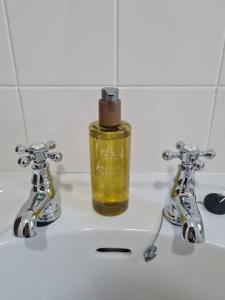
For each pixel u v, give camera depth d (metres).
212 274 0.38
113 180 0.38
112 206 0.39
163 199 0.42
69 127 0.41
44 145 0.35
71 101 0.39
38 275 0.40
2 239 0.37
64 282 0.41
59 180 0.44
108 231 0.37
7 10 0.33
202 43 0.35
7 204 0.43
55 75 0.37
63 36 0.35
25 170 0.45
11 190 0.44
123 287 0.42
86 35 0.35
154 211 0.40
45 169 0.36
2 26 0.34
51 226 0.38
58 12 0.33
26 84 0.38
